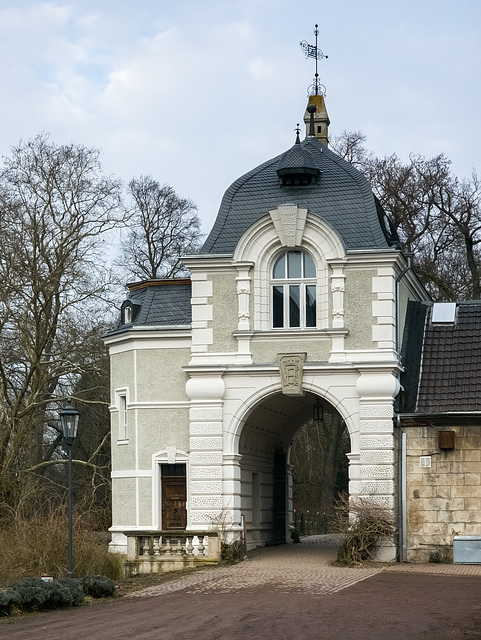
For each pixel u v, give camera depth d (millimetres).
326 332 34938
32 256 43344
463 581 28500
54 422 53812
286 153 36656
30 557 29766
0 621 24000
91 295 44500
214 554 33656
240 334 35312
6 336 44969
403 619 21438
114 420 38094
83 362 46000
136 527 36469
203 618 22328
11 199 44219
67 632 21281
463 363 35844
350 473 34438
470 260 53969
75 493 52688
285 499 44125
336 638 19281
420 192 54500
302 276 35594
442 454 34000
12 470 43812
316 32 45375
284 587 27547
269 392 35250
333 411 43938
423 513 33938
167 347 36719
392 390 34344
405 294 38250
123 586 29781
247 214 36625
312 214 35188
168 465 36500
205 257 35656
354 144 55781
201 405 35625
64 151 45000
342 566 32938
